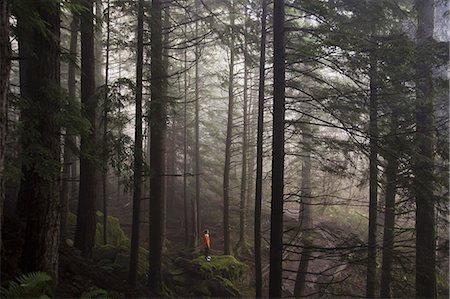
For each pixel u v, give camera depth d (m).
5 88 4.06
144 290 11.22
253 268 17.45
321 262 17.89
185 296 13.20
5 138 4.07
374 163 8.90
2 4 4.03
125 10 10.75
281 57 8.57
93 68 11.77
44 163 6.41
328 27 8.75
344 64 8.98
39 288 5.30
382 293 11.01
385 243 11.05
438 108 10.35
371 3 9.54
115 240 15.40
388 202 11.38
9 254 7.43
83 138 8.19
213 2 14.85
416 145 8.96
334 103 9.73
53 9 6.48
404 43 8.39
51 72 6.99
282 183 8.45
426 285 9.77
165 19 14.60
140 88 10.84
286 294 14.95
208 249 16.05
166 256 16.30
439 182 8.78
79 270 9.20
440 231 13.30
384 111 10.49
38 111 6.76
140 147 10.69
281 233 8.37
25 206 9.66
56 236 7.07
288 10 12.75
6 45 4.08
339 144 9.34
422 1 10.71
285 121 8.79
